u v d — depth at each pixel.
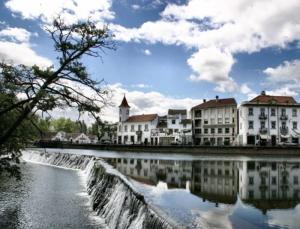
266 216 11.55
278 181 21.59
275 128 82.81
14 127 13.08
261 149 63.03
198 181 21.36
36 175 30.95
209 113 93.50
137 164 35.19
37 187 23.84
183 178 23.00
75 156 40.28
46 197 20.56
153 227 10.85
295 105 83.62
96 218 16.19
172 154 60.84
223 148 65.38
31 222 15.20
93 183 23.86
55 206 18.30
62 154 43.66
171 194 15.84
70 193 22.19
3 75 13.15
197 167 32.44
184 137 95.38
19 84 13.30
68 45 13.89
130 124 107.44
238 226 10.22
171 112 99.69
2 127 13.90
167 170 28.89
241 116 84.75
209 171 28.30
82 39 14.34
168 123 97.62
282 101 85.62
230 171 28.33
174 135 96.62
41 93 12.49
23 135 14.54
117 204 15.45
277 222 10.78
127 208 14.08
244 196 15.64
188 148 68.88
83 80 14.09
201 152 67.50
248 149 63.47
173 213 11.61
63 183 26.48
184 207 12.79
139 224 12.11
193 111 96.88
